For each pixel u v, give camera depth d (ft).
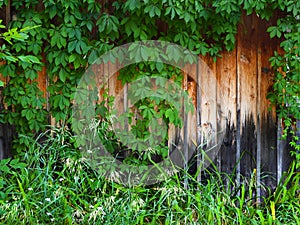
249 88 14.10
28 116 13.58
